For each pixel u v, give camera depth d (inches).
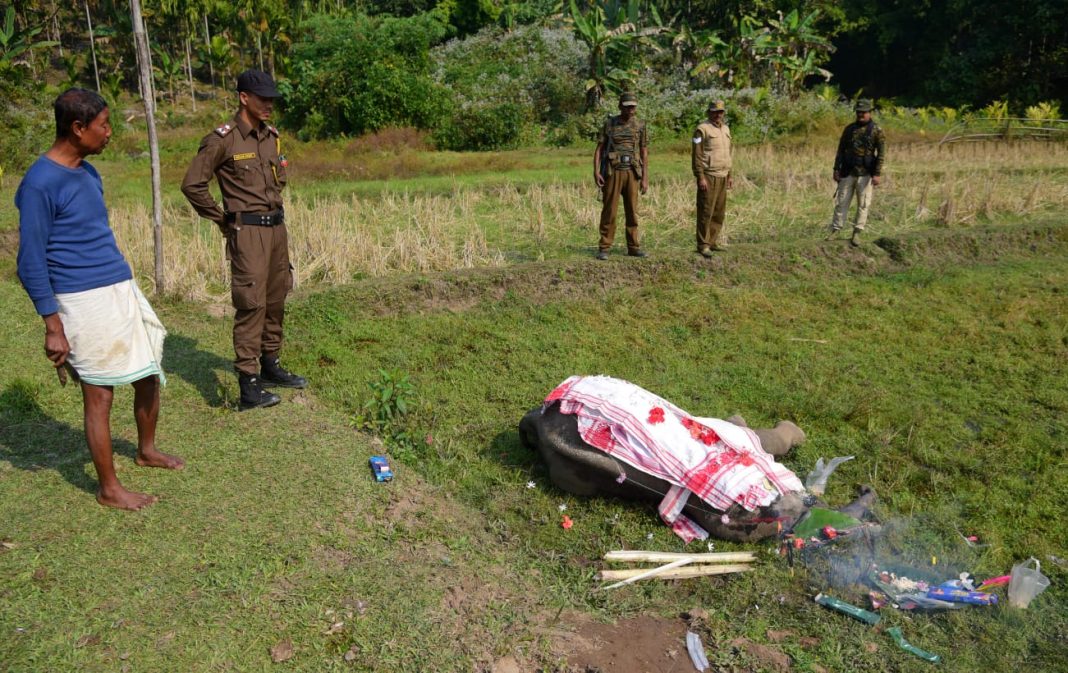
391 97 1099.3
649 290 360.2
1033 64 1406.3
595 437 190.7
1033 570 165.6
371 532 173.8
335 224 417.1
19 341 267.3
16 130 685.9
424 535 175.2
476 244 418.6
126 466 189.9
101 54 1296.8
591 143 1087.6
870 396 260.1
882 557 179.6
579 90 1178.0
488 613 152.8
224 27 1370.6
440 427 229.6
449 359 282.7
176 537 164.7
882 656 148.9
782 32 1195.9
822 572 172.7
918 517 195.3
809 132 1027.3
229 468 193.3
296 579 155.9
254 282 219.0
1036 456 223.6
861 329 325.7
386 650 140.1
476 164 778.2
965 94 1455.5
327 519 175.9
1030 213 520.1
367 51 1143.0
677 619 157.6
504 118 1104.8
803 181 607.8
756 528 179.0
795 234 459.8
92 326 157.5
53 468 187.9
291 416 224.7
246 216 217.0
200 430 212.1
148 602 146.0
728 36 1407.5
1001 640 154.6
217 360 265.4
